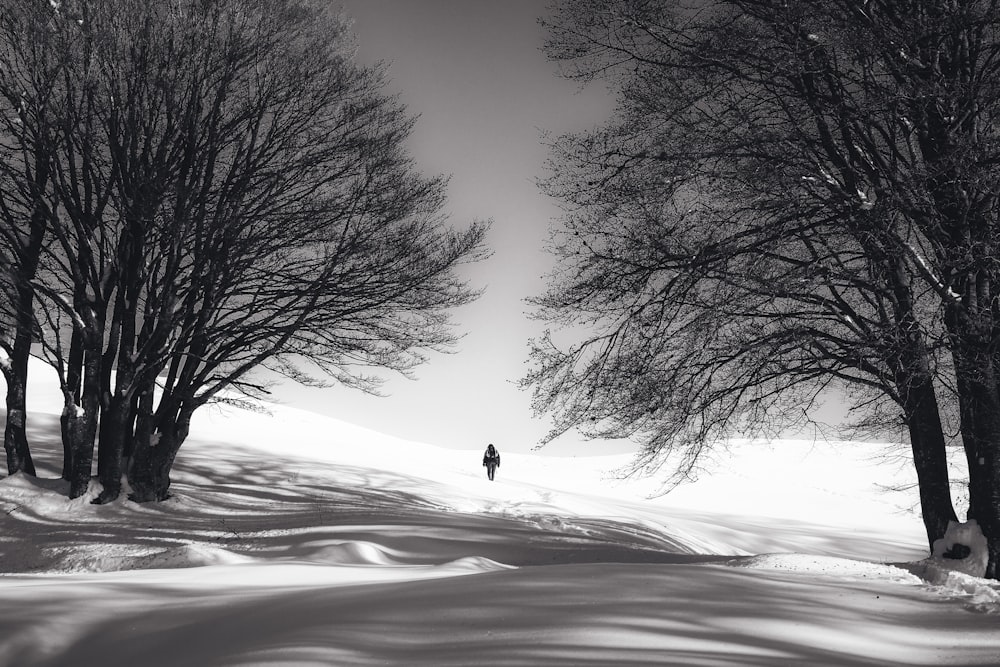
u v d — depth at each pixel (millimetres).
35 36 17797
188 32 18750
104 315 19734
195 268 19125
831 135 13055
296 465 29609
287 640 4570
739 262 12664
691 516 33312
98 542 16562
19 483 20125
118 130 18531
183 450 30609
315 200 20078
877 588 6566
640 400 13016
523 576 6172
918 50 11938
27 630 5500
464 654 4129
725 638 4473
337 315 20438
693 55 12750
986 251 11133
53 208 18438
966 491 19125
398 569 8914
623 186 12641
